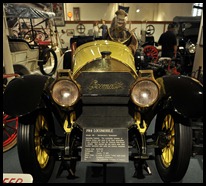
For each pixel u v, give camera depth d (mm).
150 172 1800
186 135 1469
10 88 1514
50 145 1654
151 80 1355
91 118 1616
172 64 5125
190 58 4848
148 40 8086
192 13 10938
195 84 1526
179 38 5898
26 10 4609
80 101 1655
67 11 12820
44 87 1527
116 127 1561
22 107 1397
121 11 2510
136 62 3047
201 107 1389
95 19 13039
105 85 1649
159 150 1887
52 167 1848
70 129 1589
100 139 1481
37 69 4762
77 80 1649
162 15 12688
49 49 4898
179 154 1479
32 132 1491
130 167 1937
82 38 3844
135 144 1619
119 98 1653
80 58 2041
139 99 1399
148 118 1696
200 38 4195
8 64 3119
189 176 1846
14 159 2082
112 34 2602
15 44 3883
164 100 1581
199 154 1969
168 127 1728
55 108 1625
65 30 10023
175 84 1530
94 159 1392
